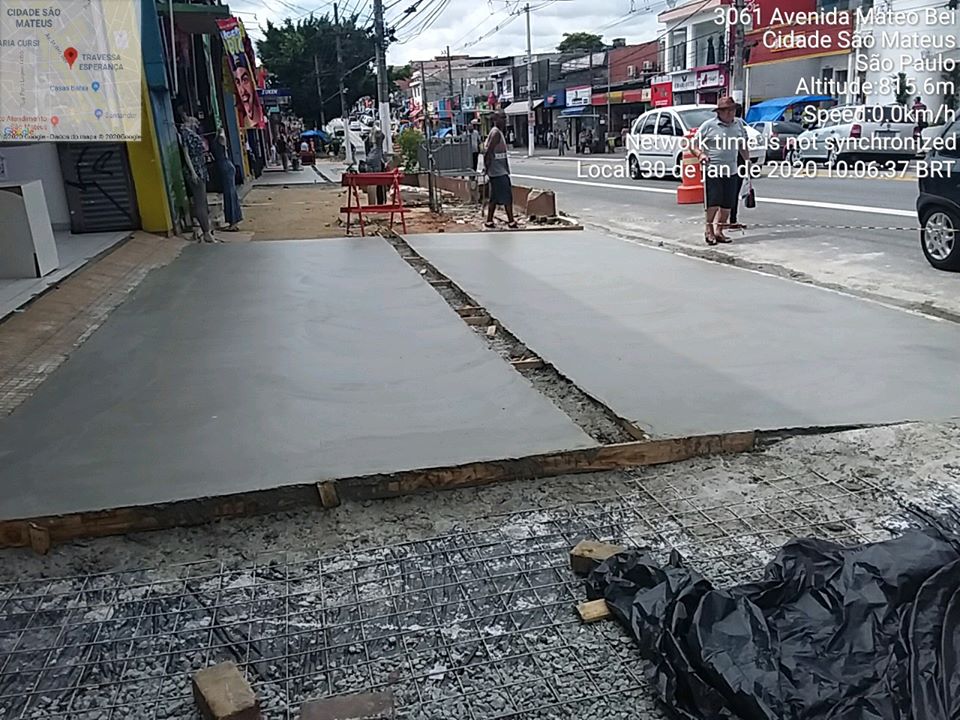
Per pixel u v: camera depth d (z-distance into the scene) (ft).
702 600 7.55
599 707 7.22
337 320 19.89
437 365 16.11
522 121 191.83
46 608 8.84
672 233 37.04
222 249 31.81
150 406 14.11
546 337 18.22
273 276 25.84
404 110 213.25
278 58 202.69
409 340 17.97
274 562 9.65
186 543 10.13
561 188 63.26
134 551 9.96
